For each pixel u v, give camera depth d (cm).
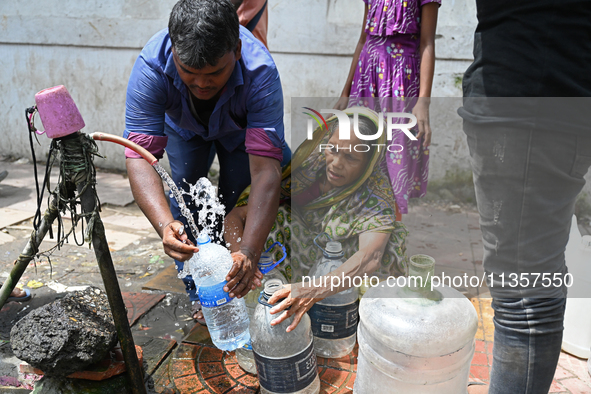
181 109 189
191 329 215
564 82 115
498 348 137
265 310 160
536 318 129
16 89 494
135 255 301
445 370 150
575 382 180
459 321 149
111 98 466
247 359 184
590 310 190
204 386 178
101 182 447
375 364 156
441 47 369
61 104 142
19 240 313
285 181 196
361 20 388
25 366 177
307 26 395
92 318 171
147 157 159
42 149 500
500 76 122
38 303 238
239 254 156
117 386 170
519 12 119
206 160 233
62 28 461
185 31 143
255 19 237
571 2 113
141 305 238
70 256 293
